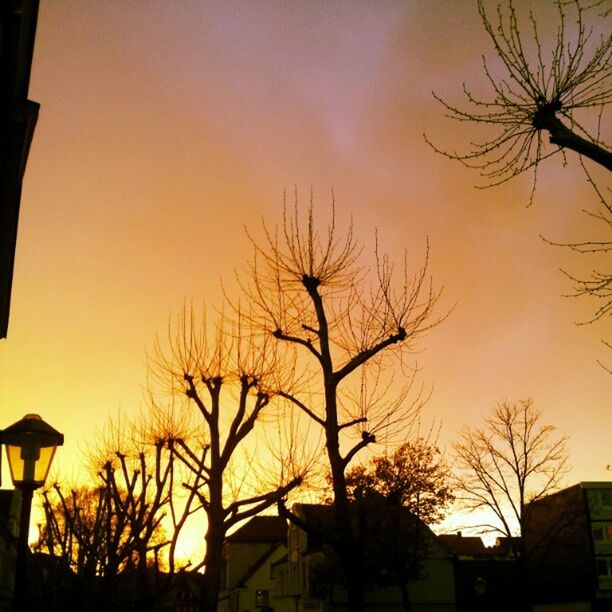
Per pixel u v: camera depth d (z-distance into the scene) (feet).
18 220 39.63
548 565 163.63
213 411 46.88
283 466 44.29
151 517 42.96
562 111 25.40
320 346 41.50
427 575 151.94
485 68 26.68
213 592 42.24
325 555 146.92
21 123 32.35
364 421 40.11
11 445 31.45
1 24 27.02
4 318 48.42
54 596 44.52
